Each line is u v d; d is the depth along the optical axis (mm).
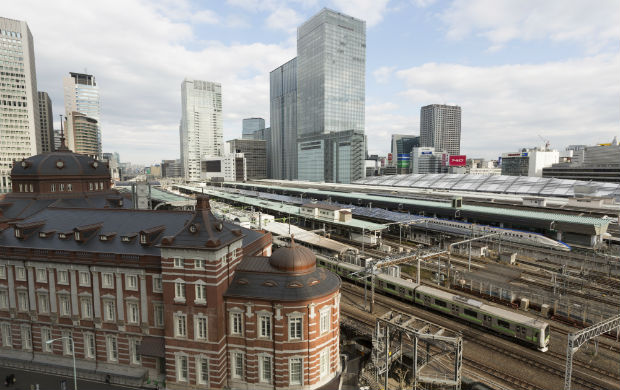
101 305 42469
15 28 198500
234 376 39750
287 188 196750
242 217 110562
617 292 62250
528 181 157625
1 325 46031
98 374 42188
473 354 45875
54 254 43531
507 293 60719
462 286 67375
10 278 44938
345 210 112250
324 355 39781
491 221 104438
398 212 123375
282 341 37594
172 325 38969
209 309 37750
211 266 37094
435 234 102750
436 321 54781
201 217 40375
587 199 113500
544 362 43438
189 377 39094
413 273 76625
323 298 38719
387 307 60031
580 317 53188
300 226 130625
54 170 70625
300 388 38219
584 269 74812
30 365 44156
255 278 40188
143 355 41188
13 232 47656
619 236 88625
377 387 41594
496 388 38719
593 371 41531
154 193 148875
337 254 81250
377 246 99125
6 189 196750
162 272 38594
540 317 55688
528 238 90062
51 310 43812
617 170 198000
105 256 42031
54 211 52531
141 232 42438
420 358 43594
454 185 177625
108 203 74750
